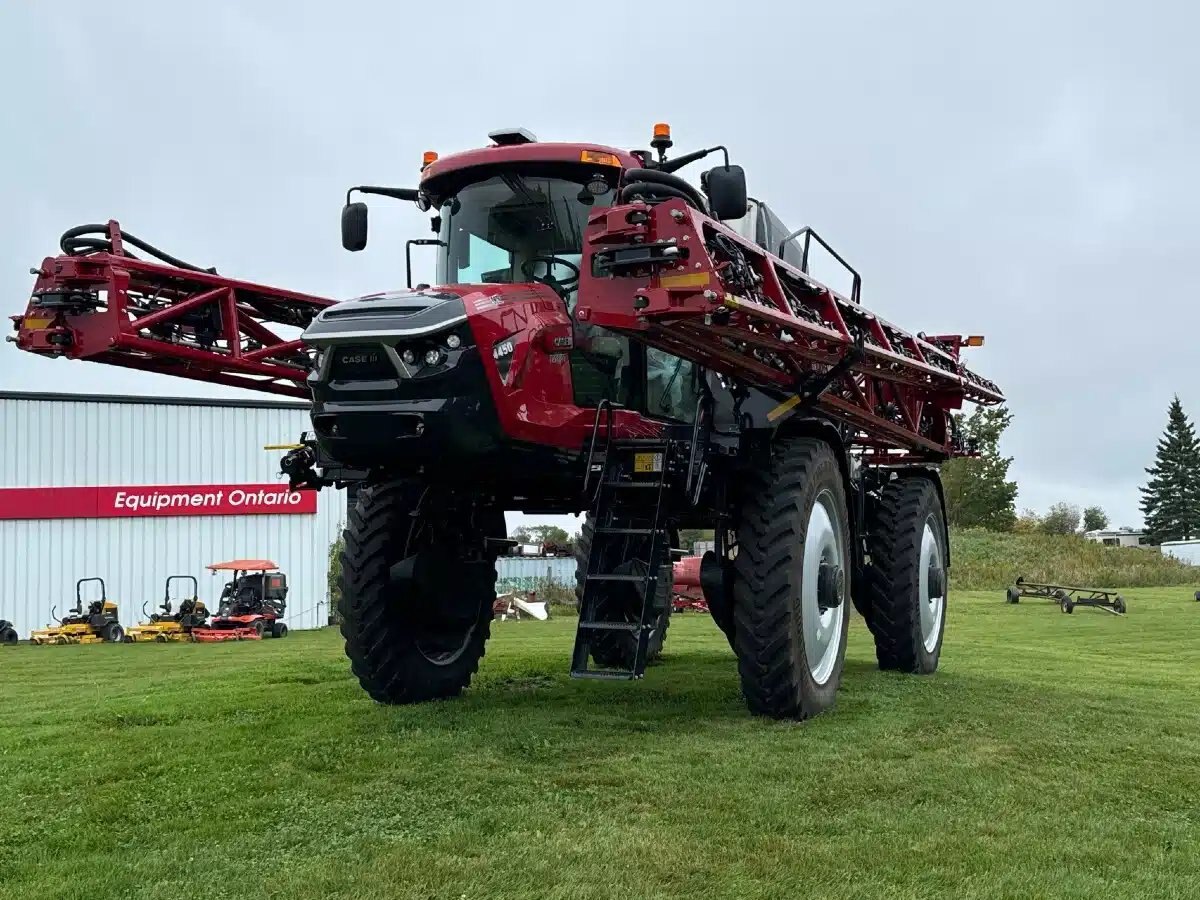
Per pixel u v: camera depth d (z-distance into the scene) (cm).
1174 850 316
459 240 544
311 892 268
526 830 319
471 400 440
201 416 2931
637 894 267
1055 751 441
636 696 566
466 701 549
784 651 477
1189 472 8088
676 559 804
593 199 525
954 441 812
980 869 292
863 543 695
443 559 543
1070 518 7100
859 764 402
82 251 543
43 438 2811
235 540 2936
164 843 315
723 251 427
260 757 416
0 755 439
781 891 271
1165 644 1100
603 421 498
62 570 2795
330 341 439
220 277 564
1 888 279
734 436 515
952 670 745
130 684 785
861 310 566
